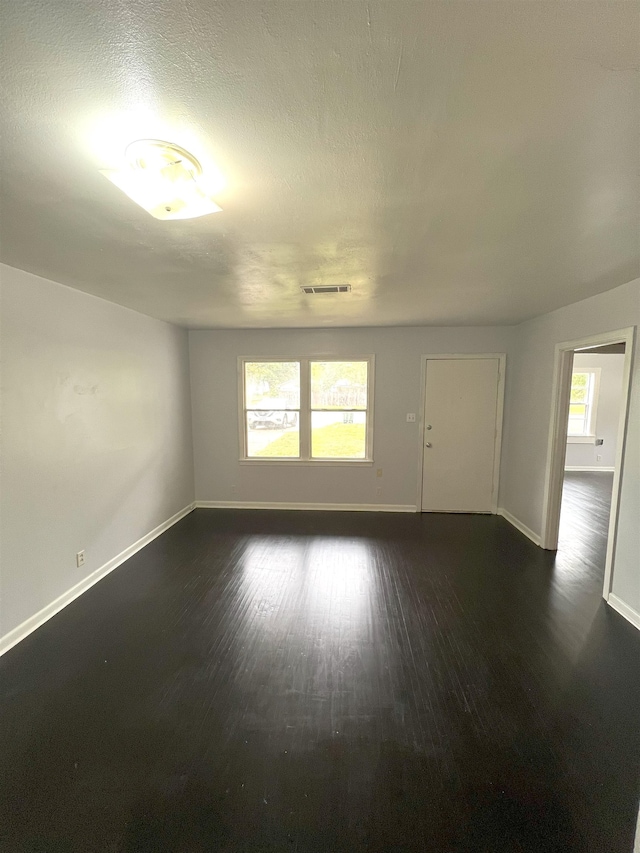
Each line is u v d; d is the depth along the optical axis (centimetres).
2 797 154
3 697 203
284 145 118
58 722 187
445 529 446
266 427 523
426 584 320
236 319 430
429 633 255
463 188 144
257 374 517
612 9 75
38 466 263
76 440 300
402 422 501
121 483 360
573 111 103
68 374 291
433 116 105
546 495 387
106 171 127
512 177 136
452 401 491
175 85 94
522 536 426
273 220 170
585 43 82
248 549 391
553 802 150
